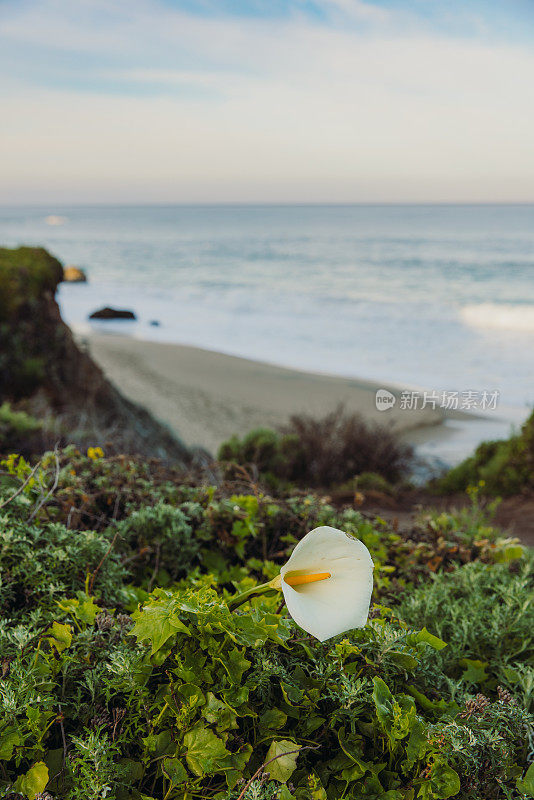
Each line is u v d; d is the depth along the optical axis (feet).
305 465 35.96
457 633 7.23
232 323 131.95
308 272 212.43
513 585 8.08
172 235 446.60
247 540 10.16
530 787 4.82
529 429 31.81
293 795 4.58
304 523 10.22
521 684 6.23
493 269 198.49
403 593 8.62
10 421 22.13
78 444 19.13
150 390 74.13
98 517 9.68
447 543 10.18
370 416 61.05
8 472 8.88
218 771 4.63
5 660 5.33
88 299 177.78
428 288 167.73
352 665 5.44
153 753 4.89
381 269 210.18
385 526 11.31
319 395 71.15
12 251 44.62
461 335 106.63
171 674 5.12
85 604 5.92
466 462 34.30
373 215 614.34
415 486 36.99
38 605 6.57
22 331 38.63
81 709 5.22
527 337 101.55
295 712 5.12
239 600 5.45
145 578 8.78
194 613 5.10
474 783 4.86
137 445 26.68
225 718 4.75
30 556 6.75
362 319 128.16
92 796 4.37
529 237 308.40
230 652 5.04
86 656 5.46
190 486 11.44
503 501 28.94
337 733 5.03
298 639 5.70
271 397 70.79
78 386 41.01
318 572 5.02
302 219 596.70
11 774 4.80
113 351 97.81
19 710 4.64
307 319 131.75
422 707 5.51
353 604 4.77
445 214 577.43
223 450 36.52
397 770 4.99
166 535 8.98
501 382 73.82
